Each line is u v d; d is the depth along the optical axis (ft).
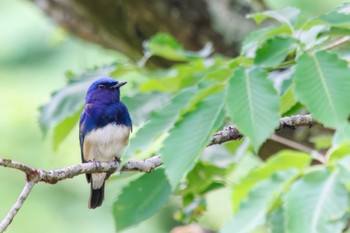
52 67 58.39
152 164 22.65
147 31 39.75
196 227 35.47
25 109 57.72
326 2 48.83
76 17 45.42
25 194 20.10
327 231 23.47
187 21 38.29
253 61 22.97
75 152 56.29
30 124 57.72
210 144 21.81
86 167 21.70
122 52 43.91
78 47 58.13
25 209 56.39
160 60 40.27
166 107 22.39
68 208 57.67
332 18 21.77
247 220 25.58
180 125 20.34
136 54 41.16
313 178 24.64
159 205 28.43
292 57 26.66
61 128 29.60
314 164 33.96
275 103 19.76
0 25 59.72
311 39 22.70
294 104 23.47
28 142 57.41
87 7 39.65
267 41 23.04
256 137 19.45
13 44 59.11
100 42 45.80
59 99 29.48
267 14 24.04
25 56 58.95
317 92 19.79
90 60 57.82
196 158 19.79
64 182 58.08
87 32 45.62
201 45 38.78
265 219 25.99
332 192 24.09
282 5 49.21
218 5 38.32
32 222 56.29
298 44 22.65
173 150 19.99
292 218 23.86
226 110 20.10
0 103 57.93
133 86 31.22
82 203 57.82
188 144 20.06
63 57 58.44
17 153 57.11
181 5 38.24
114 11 39.42
